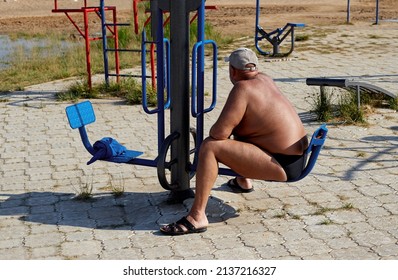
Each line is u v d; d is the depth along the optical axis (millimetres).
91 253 5363
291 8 31781
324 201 6367
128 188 6875
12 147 8578
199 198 5680
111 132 9211
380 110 9922
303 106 10492
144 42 6383
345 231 5691
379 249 5336
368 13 28766
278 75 13633
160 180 6094
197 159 6258
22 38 22641
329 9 31062
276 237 5598
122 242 5566
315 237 5582
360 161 7590
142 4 22953
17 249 5473
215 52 6398
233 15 29109
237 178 6629
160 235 5691
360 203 6305
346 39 18922
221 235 5660
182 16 6051
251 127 5609
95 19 28062
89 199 6578
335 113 9773
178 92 6160
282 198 6465
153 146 8453
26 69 15570
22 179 7254
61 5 33344
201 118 6215
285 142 5602
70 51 18172
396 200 6375
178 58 6105
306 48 17438
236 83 5664
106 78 12086
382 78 12984
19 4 34062
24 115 10430
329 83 9344
